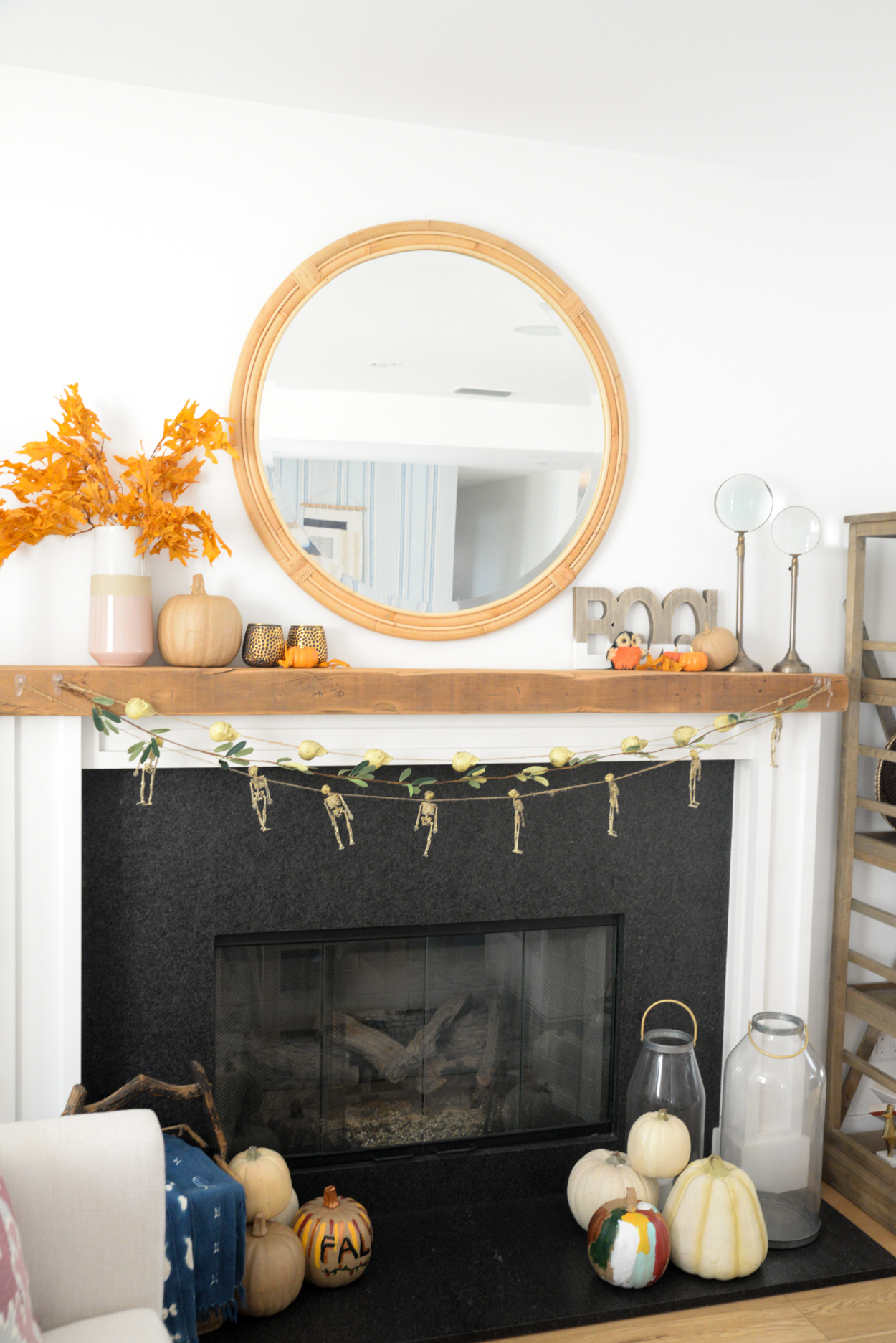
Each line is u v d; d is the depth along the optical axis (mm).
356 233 2266
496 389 2385
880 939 2781
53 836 2092
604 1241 2119
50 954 2105
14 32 1956
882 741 2773
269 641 2178
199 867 2242
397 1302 2076
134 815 2195
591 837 2496
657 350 2518
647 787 2529
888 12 1868
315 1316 2027
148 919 2219
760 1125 2410
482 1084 2492
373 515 2326
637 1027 2561
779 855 2588
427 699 2227
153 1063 2240
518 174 2402
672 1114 2311
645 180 2486
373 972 2408
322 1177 2365
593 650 2498
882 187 2635
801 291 2613
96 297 2164
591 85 2152
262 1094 2348
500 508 2404
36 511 2070
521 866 2451
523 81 2139
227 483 2260
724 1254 2148
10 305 2121
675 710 2391
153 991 2232
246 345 2219
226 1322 2002
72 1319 1461
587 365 2436
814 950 2736
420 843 2381
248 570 2281
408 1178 2422
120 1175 1486
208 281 2225
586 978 2555
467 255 2348
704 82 2137
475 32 1954
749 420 2594
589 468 2449
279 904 2297
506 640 2451
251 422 2229
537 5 1860
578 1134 2551
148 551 2164
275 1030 2350
